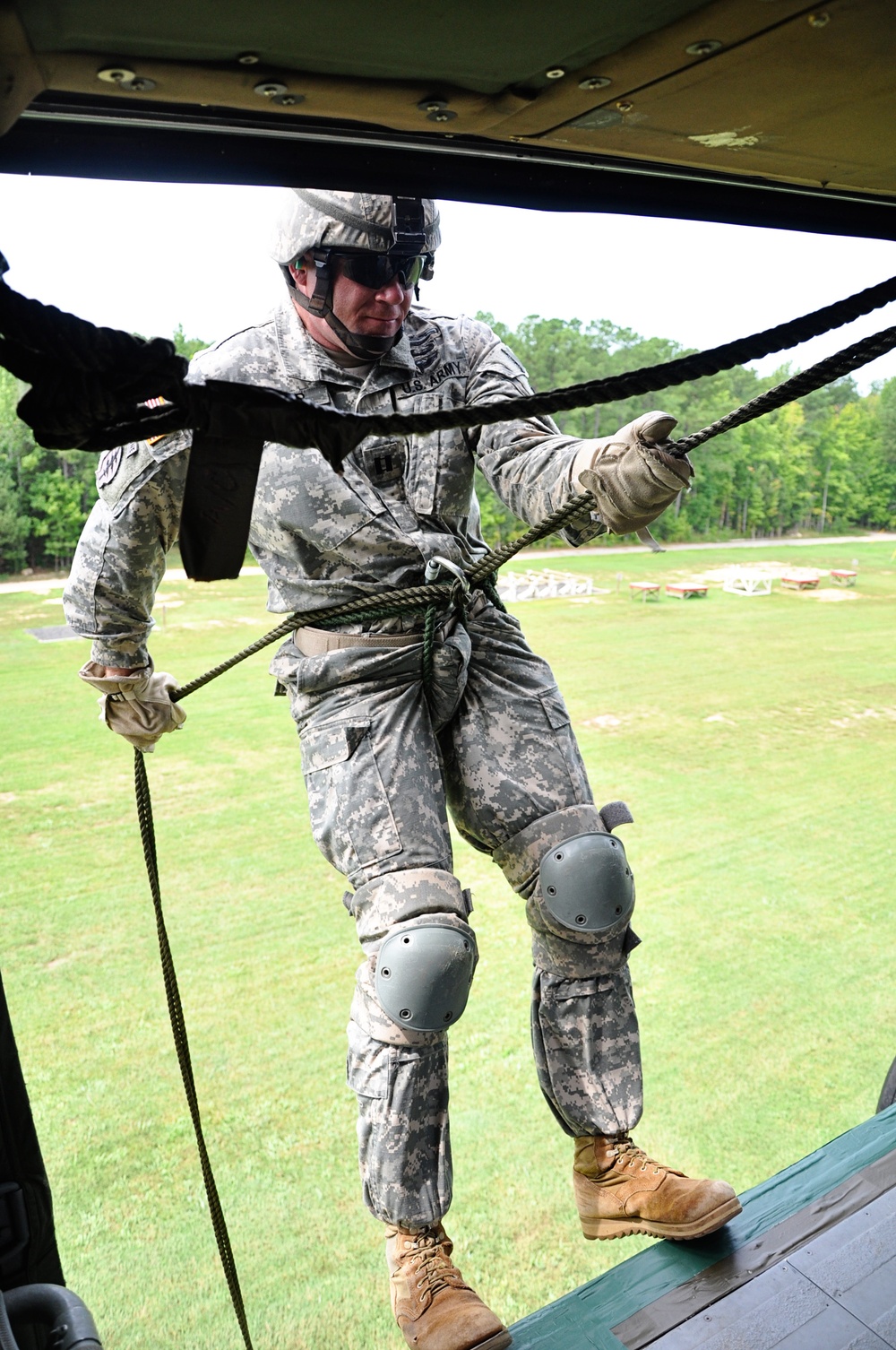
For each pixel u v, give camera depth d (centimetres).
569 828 149
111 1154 585
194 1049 711
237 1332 437
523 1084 663
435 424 77
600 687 2069
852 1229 151
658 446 110
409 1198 138
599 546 4428
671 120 75
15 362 66
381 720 148
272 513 148
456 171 85
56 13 54
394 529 147
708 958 858
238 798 1308
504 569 3709
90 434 73
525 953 880
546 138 78
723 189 95
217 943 888
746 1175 554
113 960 858
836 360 93
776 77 67
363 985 144
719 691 2014
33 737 1562
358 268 135
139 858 1106
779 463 4812
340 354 147
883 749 1578
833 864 1088
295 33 57
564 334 4350
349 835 144
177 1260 489
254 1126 614
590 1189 154
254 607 2467
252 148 77
